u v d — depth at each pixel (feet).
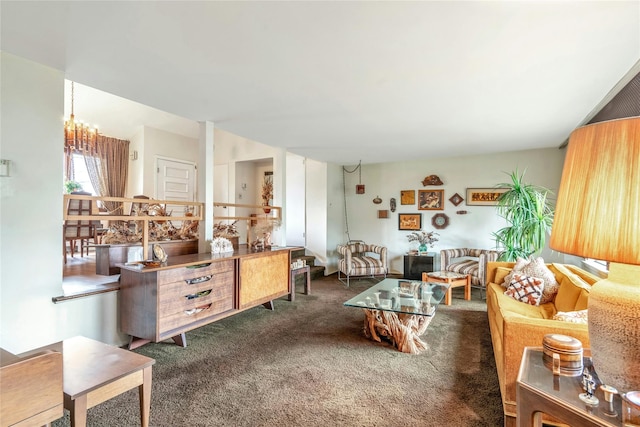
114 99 17.98
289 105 10.91
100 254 11.73
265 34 6.59
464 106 10.89
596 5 5.52
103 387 4.85
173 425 6.28
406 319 9.96
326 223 21.95
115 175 21.49
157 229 14.08
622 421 3.62
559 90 9.44
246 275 12.31
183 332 9.86
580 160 3.83
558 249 4.01
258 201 25.27
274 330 11.58
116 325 9.75
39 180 8.27
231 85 9.27
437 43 6.88
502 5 5.57
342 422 6.40
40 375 3.76
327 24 6.21
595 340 3.94
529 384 4.49
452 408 6.87
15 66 7.85
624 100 9.48
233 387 7.69
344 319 12.84
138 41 6.90
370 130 14.03
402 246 21.91
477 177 19.66
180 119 20.92
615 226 3.42
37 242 8.22
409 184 21.72
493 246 19.19
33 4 5.59
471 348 10.04
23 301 7.97
